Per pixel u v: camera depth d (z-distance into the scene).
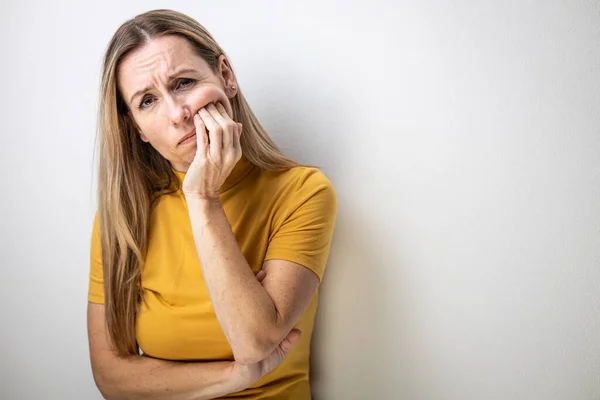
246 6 1.20
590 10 0.99
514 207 1.07
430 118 1.10
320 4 1.14
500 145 1.06
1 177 1.39
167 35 0.97
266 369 0.99
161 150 1.03
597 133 1.01
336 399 1.25
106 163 1.10
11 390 1.44
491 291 1.11
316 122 1.18
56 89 1.32
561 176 1.04
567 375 1.08
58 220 1.36
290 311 0.96
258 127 1.13
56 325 1.40
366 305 1.20
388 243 1.16
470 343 1.13
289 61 1.18
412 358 1.18
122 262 1.11
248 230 1.07
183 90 0.97
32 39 1.32
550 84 1.02
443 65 1.08
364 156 1.15
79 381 1.40
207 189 0.95
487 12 1.04
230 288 0.92
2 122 1.37
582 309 1.06
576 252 1.05
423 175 1.12
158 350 1.10
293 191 1.05
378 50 1.11
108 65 1.01
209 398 1.03
